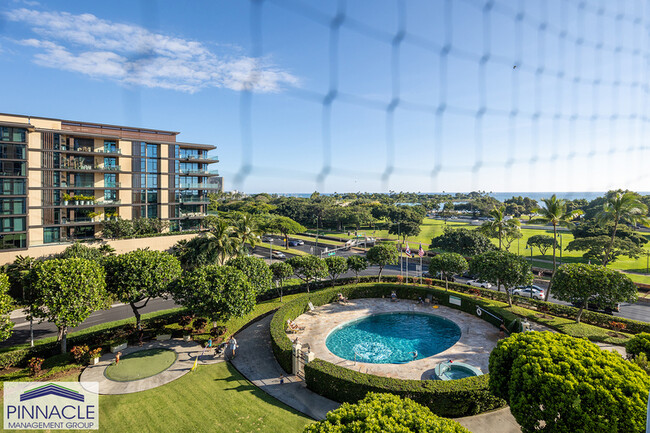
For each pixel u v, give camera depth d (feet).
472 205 355.77
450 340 80.94
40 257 125.29
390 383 51.72
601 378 34.47
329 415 31.30
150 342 73.82
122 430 44.39
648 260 170.19
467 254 168.76
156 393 53.36
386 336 83.35
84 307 62.34
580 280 80.07
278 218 241.96
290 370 62.49
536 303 95.45
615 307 77.87
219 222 134.92
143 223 150.92
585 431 32.12
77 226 143.23
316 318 92.94
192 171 171.22
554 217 100.27
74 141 140.77
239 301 70.49
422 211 280.10
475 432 46.26
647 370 45.80
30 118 129.80
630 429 30.71
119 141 148.97
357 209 294.05
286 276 105.70
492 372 43.09
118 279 70.90
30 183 128.88
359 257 123.13
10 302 60.80
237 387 56.08
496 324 85.61
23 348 64.18
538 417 35.58
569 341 40.96
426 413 31.83
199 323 77.10
